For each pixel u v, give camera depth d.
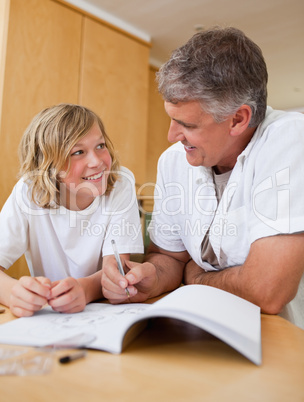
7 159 2.22
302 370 0.41
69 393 0.34
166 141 3.79
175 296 0.51
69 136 0.88
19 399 0.33
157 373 0.39
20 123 2.29
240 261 0.89
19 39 2.30
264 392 0.36
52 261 1.03
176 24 3.04
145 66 3.12
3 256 0.91
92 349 0.46
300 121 0.76
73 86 2.60
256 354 0.43
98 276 0.78
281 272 0.67
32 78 2.36
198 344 0.49
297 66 3.81
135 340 0.50
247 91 0.72
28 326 0.53
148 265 0.75
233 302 0.57
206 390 0.36
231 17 2.93
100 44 2.78
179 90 0.70
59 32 2.51
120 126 2.92
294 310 1.00
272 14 2.87
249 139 0.84
